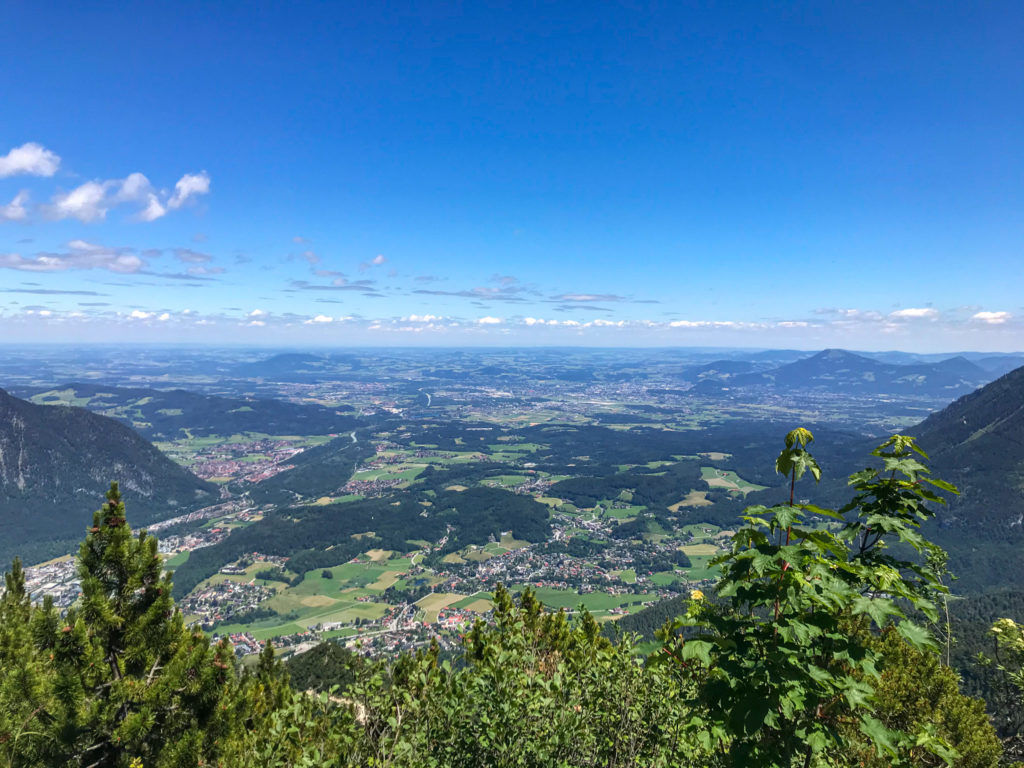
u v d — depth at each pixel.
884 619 3.91
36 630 7.75
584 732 6.18
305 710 6.18
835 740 4.12
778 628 4.09
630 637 6.76
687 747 5.86
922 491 4.80
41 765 7.39
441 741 6.10
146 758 8.06
